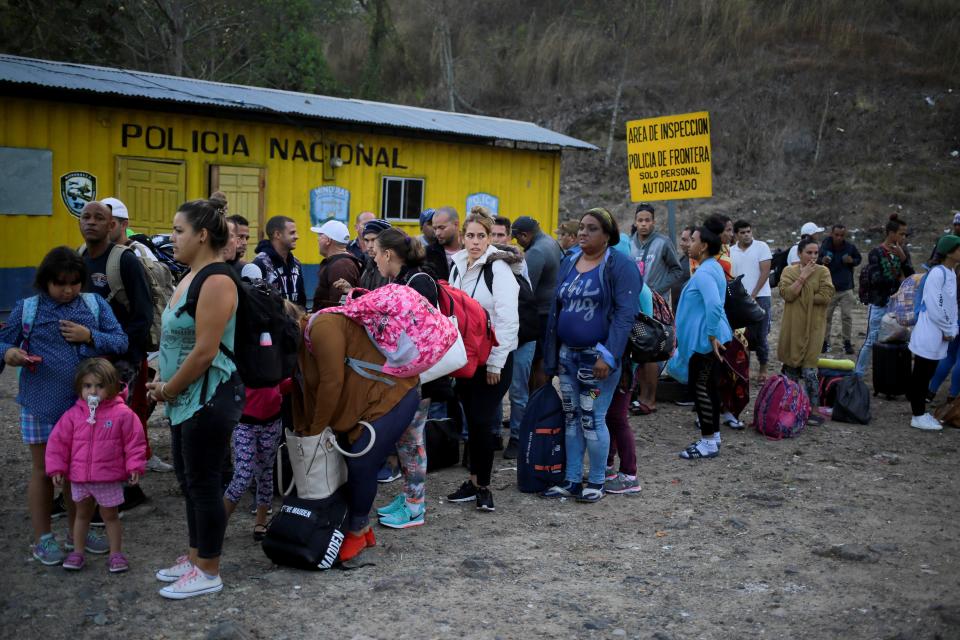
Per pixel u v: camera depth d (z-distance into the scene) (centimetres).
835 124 2508
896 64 2669
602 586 446
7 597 414
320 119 1309
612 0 3131
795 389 764
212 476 412
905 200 2225
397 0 3425
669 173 981
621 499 595
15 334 449
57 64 1201
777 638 388
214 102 1168
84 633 381
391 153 1424
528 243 749
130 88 1130
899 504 586
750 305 729
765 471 663
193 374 391
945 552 497
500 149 1584
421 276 510
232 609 407
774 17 2898
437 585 441
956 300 796
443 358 480
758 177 2409
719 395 696
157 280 550
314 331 448
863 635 390
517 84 2933
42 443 446
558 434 599
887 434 781
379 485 620
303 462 454
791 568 471
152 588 429
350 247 762
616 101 2619
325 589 434
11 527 509
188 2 2530
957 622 400
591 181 2514
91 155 1123
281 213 1312
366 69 2977
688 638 388
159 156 1180
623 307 552
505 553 490
